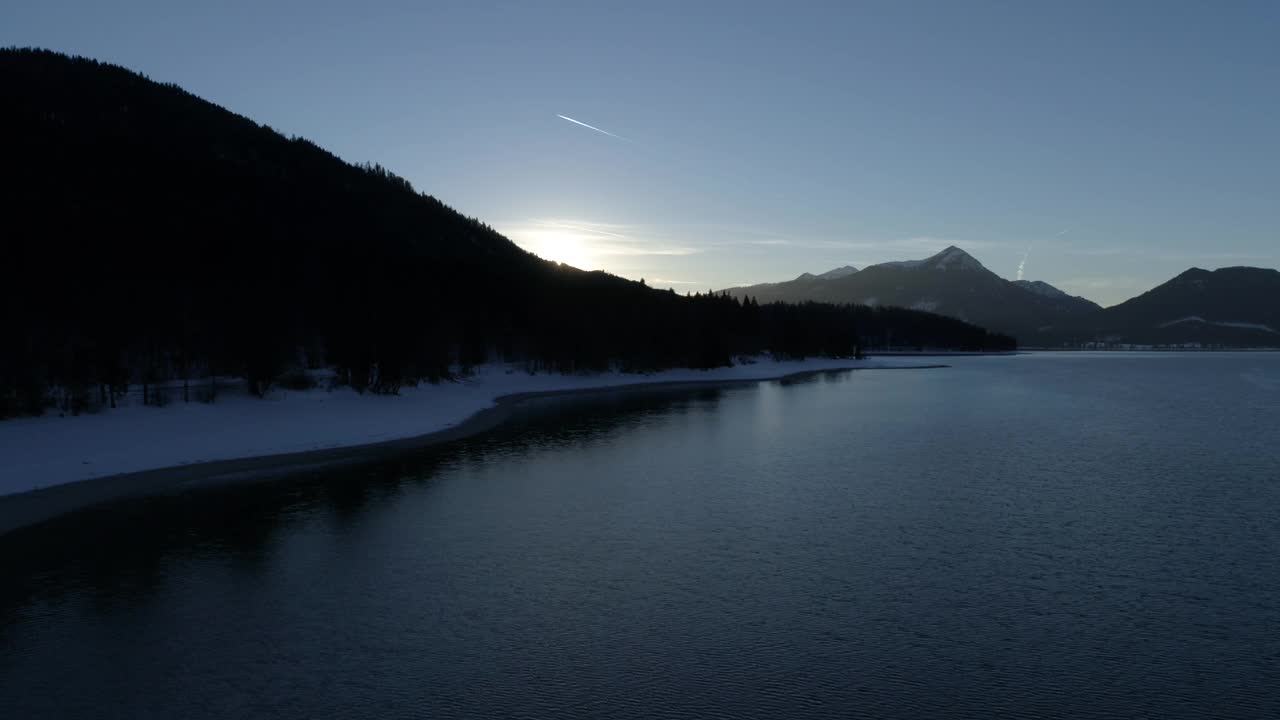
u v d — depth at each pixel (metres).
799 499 34.50
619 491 36.31
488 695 15.88
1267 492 36.00
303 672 16.86
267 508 32.50
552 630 19.30
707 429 62.06
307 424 54.53
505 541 27.42
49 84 187.50
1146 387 123.62
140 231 83.94
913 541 27.52
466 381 101.69
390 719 14.88
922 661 17.53
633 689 16.14
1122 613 20.50
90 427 45.50
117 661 17.38
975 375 171.38
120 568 24.06
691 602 21.30
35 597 21.50
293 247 118.75
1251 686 16.28
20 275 54.19
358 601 21.27
